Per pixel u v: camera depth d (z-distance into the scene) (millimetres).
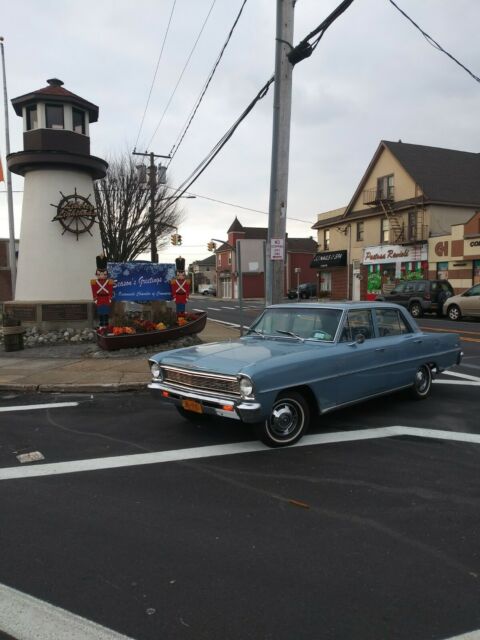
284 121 9836
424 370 7484
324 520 3797
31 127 15953
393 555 3293
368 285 34688
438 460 5043
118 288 13344
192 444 5637
